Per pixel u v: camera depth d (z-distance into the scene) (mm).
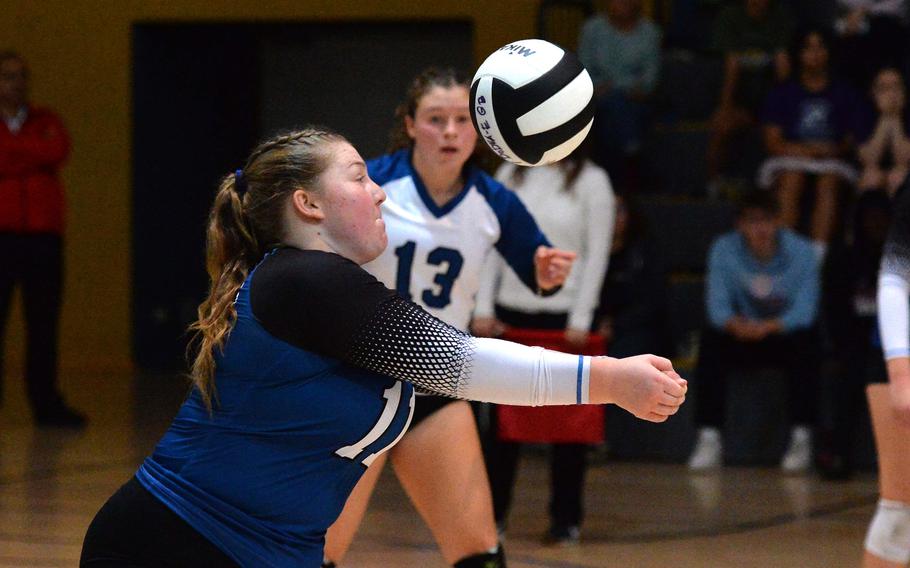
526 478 10523
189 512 3262
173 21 17344
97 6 17594
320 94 18438
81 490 9445
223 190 3551
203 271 18391
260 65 18719
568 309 8758
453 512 4902
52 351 12711
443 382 3230
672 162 14102
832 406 11195
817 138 12969
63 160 12594
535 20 16062
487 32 16297
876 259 10188
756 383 11195
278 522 3344
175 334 18125
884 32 13797
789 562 7543
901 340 5156
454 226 5184
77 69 17703
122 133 17625
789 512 9070
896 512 5344
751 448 11203
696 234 13070
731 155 14047
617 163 13141
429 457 4891
